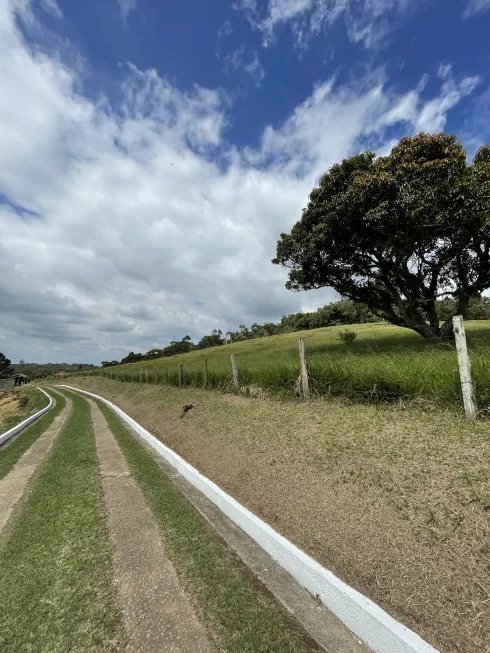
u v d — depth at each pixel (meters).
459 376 4.05
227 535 3.68
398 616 2.13
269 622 2.38
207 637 2.24
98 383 40.75
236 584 2.81
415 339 15.88
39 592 2.80
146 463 6.57
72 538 3.66
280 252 15.97
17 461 7.54
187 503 4.56
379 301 15.44
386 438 3.92
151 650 2.15
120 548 3.41
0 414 25.67
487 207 9.92
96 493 4.97
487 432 3.37
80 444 8.56
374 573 2.45
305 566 2.75
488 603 1.92
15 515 4.46
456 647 1.85
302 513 3.41
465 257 13.07
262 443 5.26
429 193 10.11
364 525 2.85
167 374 17.42
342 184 13.00
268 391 8.00
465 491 2.65
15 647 2.27
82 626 2.40
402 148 11.23
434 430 3.74
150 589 2.76
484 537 2.25
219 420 7.35
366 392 5.40
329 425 4.89
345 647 2.16
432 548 2.36
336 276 15.42
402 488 3.01
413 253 13.49
